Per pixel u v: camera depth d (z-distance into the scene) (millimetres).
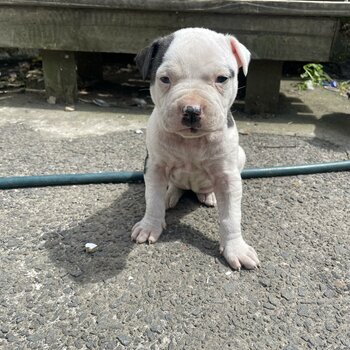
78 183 531
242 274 392
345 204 505
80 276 385
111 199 503
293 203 504
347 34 978
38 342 324
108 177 532
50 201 497
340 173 571
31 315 346
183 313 350
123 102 800
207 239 437
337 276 395
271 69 720
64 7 701
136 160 591
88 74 886
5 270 392
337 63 1012
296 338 333
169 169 418
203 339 329
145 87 880
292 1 652
